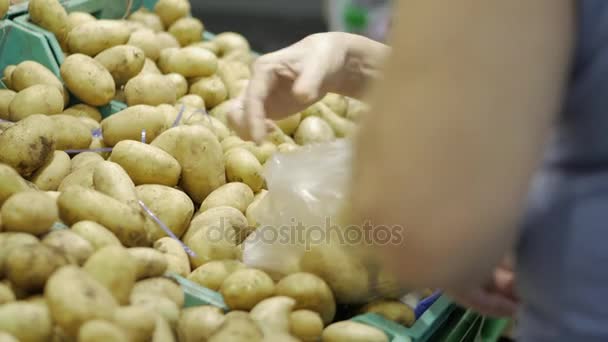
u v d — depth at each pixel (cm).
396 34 62
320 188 103
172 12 155
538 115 58
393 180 60
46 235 98
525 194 60
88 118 127
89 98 128
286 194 104
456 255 61
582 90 70
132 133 121
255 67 103
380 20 150
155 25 154
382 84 62
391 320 101
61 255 94
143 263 98
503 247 63
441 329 106
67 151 120
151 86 130
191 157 117
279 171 105
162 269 100
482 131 57
